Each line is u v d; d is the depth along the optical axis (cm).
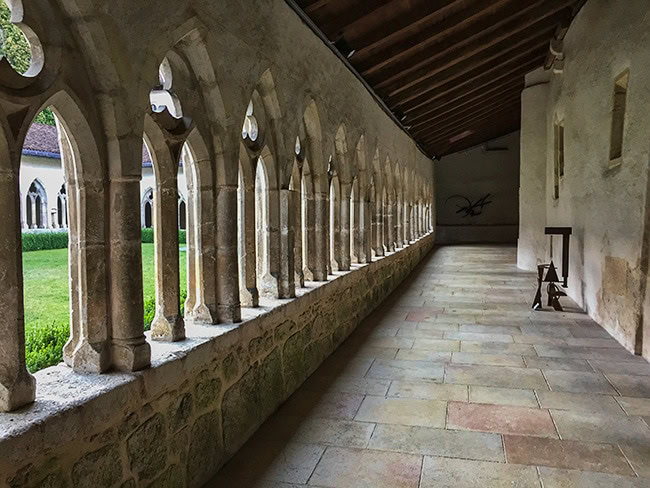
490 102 1114
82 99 175
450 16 520
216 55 251
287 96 348
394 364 413
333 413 313
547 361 421
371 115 627
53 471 144
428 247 1455
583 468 246
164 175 229
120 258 187
